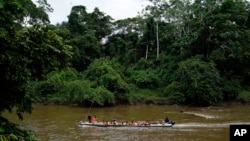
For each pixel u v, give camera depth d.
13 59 13.37
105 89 49.75
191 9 61.47
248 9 62.56
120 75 57.69
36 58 14.15
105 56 68.12
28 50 13.85
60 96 51.69
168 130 30.94
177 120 36.50
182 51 58.84
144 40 65.94
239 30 55.62
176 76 54.94
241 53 54.00
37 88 49.94
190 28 60.44
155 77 57.62
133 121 36.00
